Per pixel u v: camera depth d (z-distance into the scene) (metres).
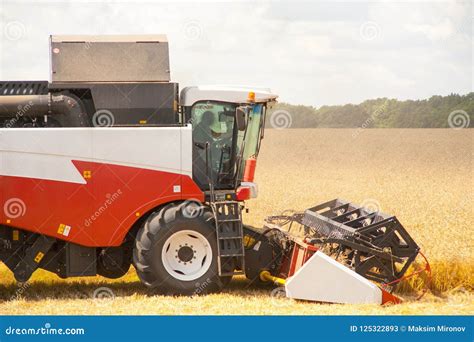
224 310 9.41
